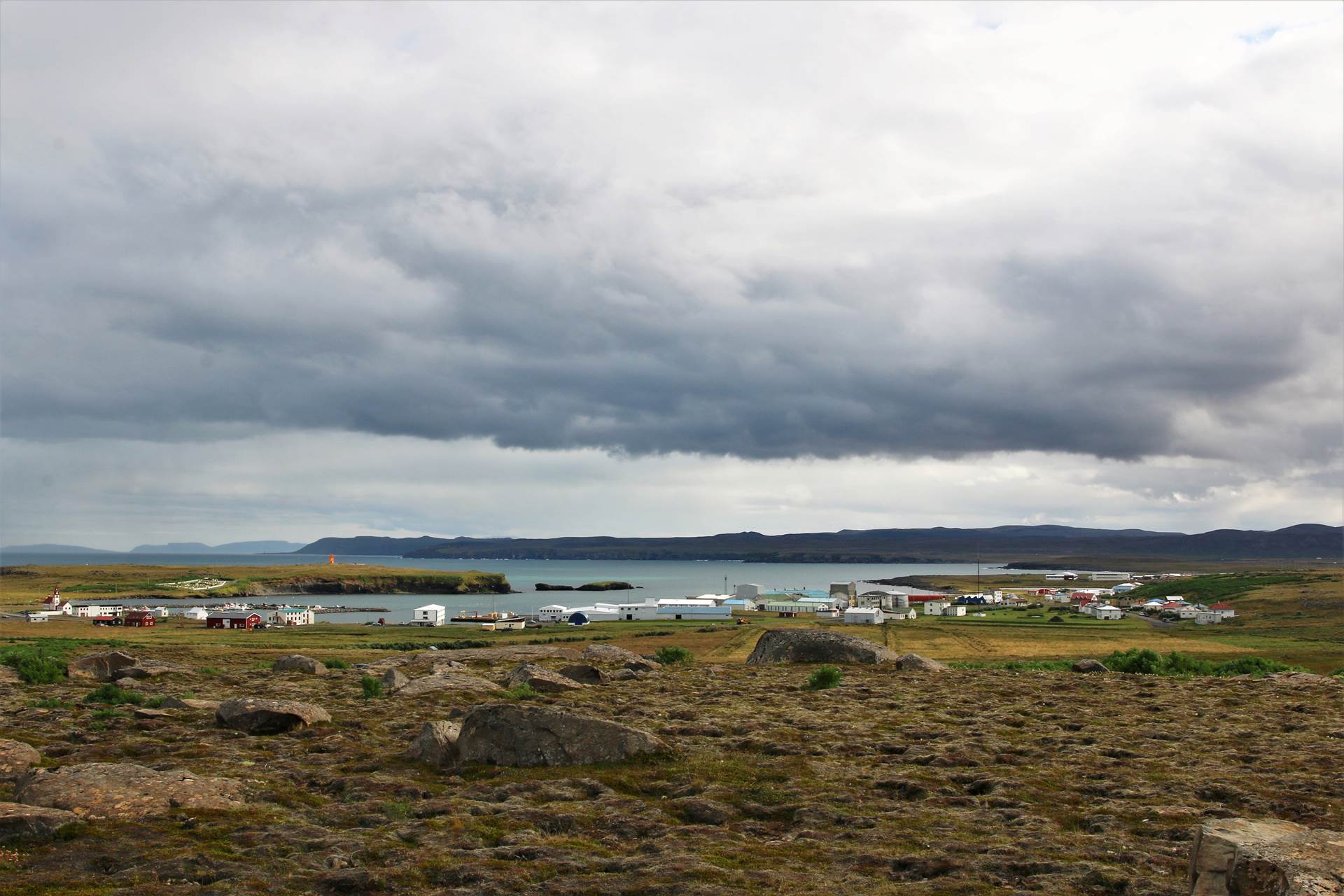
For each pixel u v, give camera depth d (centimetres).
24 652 5584
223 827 1617
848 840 1628
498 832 1661
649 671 4534
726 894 1318
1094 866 1450
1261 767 2183
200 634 15850
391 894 1337
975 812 1803
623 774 2070
